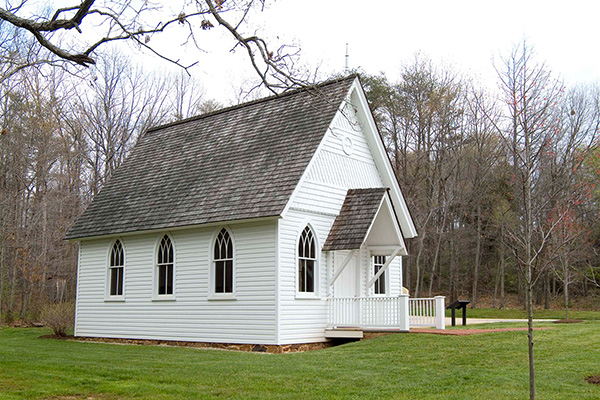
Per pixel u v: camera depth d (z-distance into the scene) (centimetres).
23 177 3925
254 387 1259
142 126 5359
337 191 2289
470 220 4888
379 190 2244
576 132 3366
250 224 2089
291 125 2328
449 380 1319
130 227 2452
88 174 5000
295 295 2048
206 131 2719
